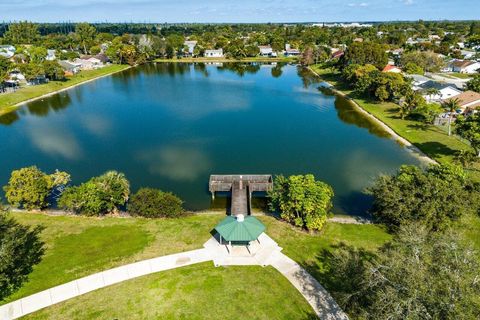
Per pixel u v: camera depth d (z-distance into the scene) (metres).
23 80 114.75
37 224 35.69
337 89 106.56
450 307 15.56
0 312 24.45
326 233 34.34
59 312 24.44
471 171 47.47
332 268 28.77
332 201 42.34
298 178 36.09
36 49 142.88
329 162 54.41
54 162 55.00
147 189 39.25
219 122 75.25
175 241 32.50
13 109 87.50
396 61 136.38
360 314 21.97
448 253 18.72
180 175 49.91
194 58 182.50
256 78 127.38
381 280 18.86
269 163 54.06
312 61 154.25
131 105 89.94
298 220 34.38
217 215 38.38
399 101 83.88
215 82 119.62
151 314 24.20
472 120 52.62
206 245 31.84
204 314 24.23
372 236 33.88
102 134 68.19
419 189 33.16
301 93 102.19
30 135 68.12
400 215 33.09
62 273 28.14
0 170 52.22
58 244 32.06
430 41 199.88
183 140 64.44
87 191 37.16
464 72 126.31
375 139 64.31
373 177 48.47
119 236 33.38
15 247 28.19
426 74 122.44
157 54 183.12
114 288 26.56
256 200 43.62
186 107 87.44
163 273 28.16
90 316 24.06
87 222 36.25
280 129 70.56
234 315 24.17
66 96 100.69
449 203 31.55
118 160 55.50
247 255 30.45
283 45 194.88
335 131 69.12
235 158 55.97
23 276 27.66
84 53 195.38
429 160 53.66
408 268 17.80
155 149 60.03
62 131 70.31
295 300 25.52
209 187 44.44
